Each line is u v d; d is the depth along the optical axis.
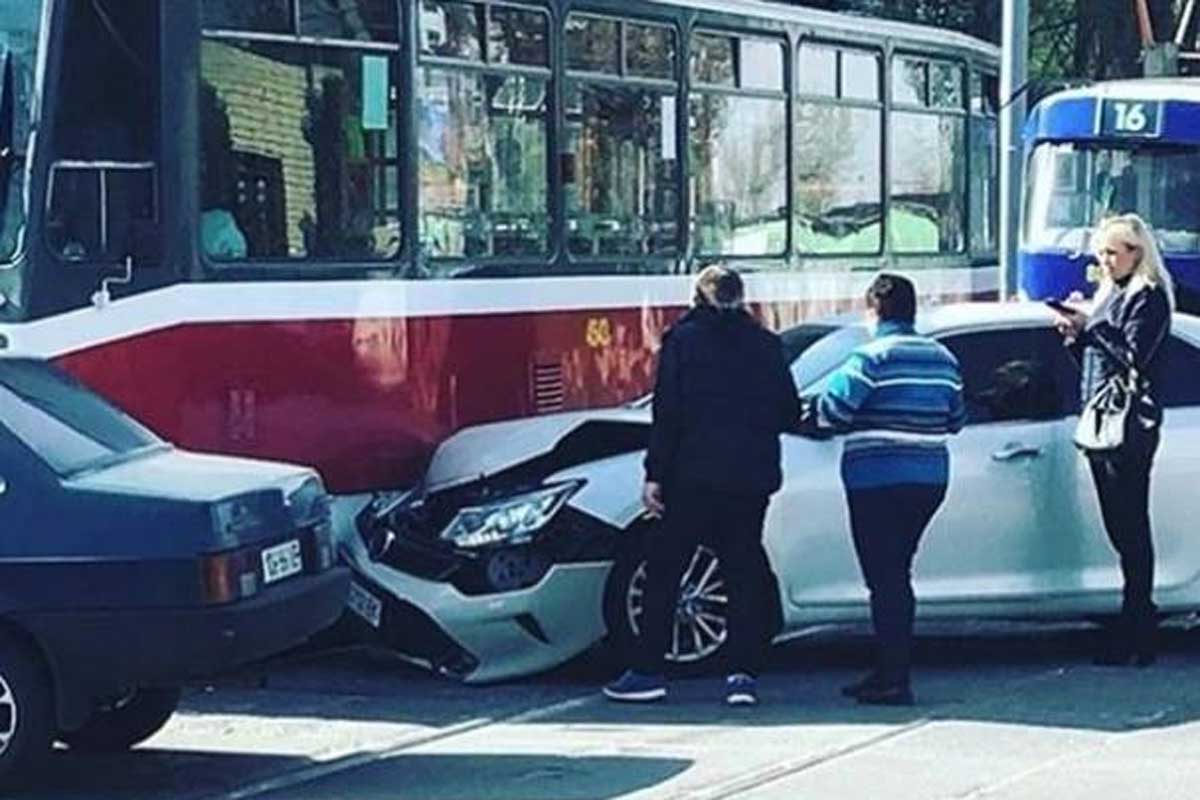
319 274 15.43
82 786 11.79
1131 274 14.59
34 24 14.23
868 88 22.05
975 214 24.59
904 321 13.50
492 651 14.41
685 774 11.67
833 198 21.39
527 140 17.19
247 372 15.00
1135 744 12.38
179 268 14.66
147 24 14.59
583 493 14.31
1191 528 15.24
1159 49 28.03
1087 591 15.11
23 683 11.27
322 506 12.46
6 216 14.20
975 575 14.84
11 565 11.23
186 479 11.69
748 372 13.41
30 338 14.14
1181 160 24.92
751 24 19.88
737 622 13.65
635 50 18.39
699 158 19.19
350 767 12.14
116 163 14.44
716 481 13.30
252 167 15.06
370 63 15.79
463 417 16.50
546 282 17.31
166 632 11.28
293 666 15.33
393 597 14.45
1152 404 14.50
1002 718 13.16
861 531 13.52
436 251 16.30
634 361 18.27
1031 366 15.18
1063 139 25.47
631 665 14.27
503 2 16.92
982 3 32.84
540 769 11.91
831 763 11.87
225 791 11.62
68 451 11.58
